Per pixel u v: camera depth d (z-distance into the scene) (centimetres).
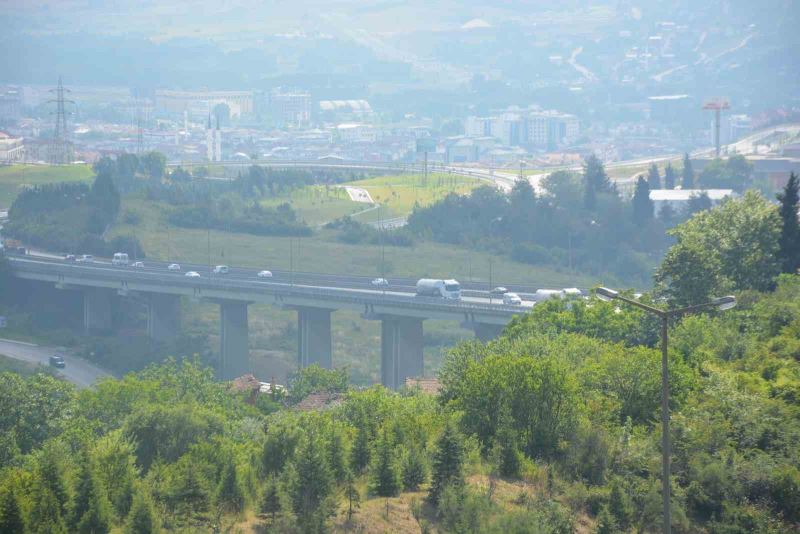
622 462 17725
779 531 16875
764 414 19338
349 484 15325
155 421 19988
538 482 16862
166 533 14412
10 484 14750
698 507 17438
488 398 18250
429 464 16375
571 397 18350
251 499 15562
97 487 14888
